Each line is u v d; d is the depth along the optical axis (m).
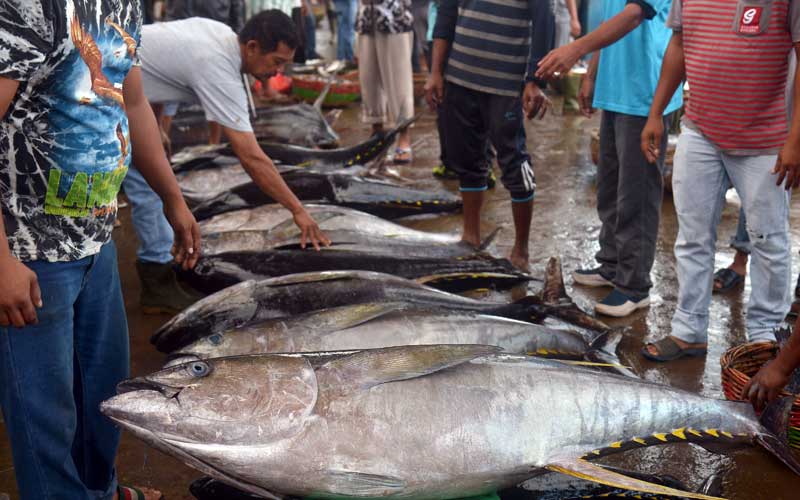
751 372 3.38
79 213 2.18
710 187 3.55
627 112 3.99
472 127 4.75
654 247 4.22
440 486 2.46
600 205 4.55
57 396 2.23
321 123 8.04
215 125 7.58
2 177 2.06
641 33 3.87
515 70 4.47
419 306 3.37
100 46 2.09
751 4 3.19
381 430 2.39
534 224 5.70
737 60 3.28
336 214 5.03
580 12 10.74
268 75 4.19
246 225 5.10
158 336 3.71
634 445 2.61
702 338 3.76
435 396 2.46
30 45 1.90
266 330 3.14
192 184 6.45
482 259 4.57
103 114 2.15
